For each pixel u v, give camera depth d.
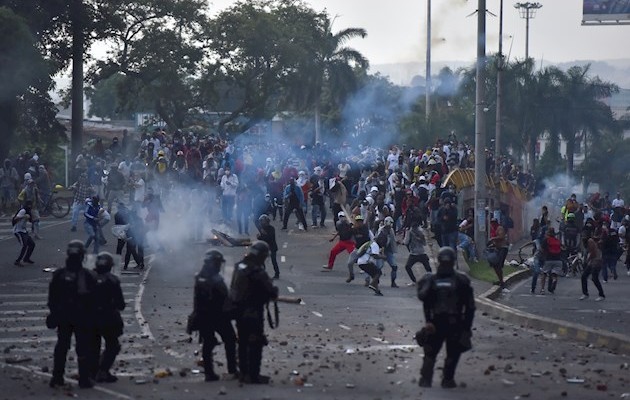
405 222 59.12
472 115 124.06
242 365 22.25
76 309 21.42
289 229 62.44
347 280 44.66
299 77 121.88
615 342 29.16
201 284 22.22
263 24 113.62
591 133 141.88
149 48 102.38
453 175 66.75
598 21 86.19
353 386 21.86
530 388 22.03
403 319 34.47
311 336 30.23
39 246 52.53
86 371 21.75
